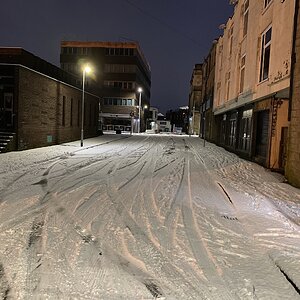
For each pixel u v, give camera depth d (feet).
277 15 43.29
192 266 14.92
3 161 47.80
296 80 34.91
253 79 54.65
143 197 28.25
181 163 53.88
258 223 21.70
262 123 53.57
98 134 128.26
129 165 49.32
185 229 20.06
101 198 27.35
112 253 16.11
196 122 218.18
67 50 211.00
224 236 19.03
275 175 41.83
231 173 43.88
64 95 85.05
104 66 209.87
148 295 12.35
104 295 12.25
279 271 14.55
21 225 19.84
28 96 64.44
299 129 34.01
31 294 12.13
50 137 76.95
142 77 244.83
